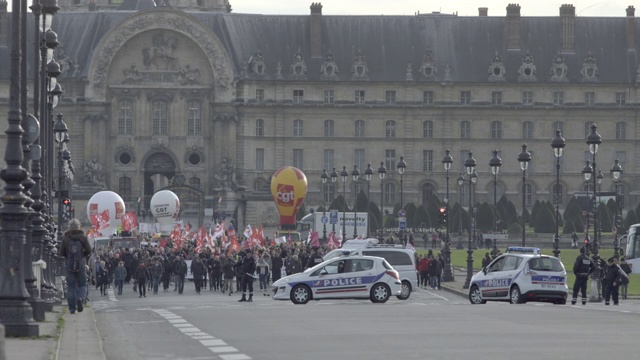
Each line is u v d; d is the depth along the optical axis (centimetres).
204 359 5453
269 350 5769
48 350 5456
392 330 6894
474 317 8106
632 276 19925
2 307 6247
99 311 10269
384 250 14762
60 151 16412
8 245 6316
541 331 6800
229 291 15650
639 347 5831
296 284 12075
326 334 6638
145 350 5925
